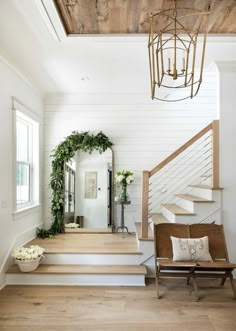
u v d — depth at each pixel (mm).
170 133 4984
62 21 2666
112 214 4898
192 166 4949
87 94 4973
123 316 2686
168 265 3023
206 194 3945
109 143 4887
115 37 2941
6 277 3422
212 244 3441
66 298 3057
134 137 4996
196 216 3721
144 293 3205
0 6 2344
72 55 3342
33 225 4469
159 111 4988
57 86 4562
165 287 3383
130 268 3557
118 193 4992
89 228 4906
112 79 4242
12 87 3607
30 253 3461
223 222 3717
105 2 2385
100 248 3887
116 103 5008
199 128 4965
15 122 3680
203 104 4969
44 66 3697
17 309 2803
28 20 2562
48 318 2635
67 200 4914
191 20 2693
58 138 5000
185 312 2768
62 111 5000
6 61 3359
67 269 3508
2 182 3330
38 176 4688
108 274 3428
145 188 3766
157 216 4594
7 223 3477
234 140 3771
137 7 2461
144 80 4301
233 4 2434
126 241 4293
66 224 4895
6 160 3443
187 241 3311
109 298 3066
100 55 3355
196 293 3049
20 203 4199
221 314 2732
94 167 4945
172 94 4992
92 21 2688
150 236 3820
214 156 3770
